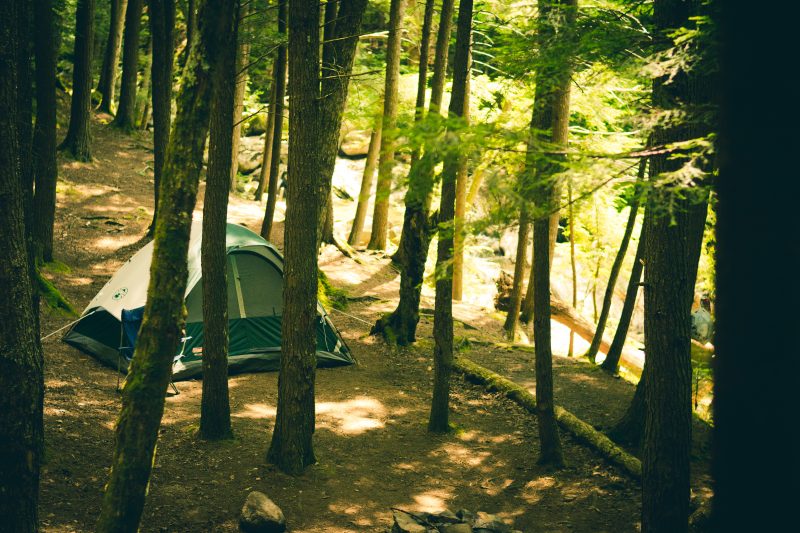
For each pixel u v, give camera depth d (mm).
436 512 6918
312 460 7836
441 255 8781
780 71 1734
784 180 1731
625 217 18562
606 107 10820
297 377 7520
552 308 16859
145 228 16266
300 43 7105
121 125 23594
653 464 5926
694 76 5492
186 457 7586
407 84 18312
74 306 11914
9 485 4191
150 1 13742
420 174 3504
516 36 5973
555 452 8352
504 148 3807
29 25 5973
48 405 8125
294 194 7340
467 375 11531
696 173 3830
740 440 1798
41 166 12977
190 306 10461
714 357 1917
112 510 4301
